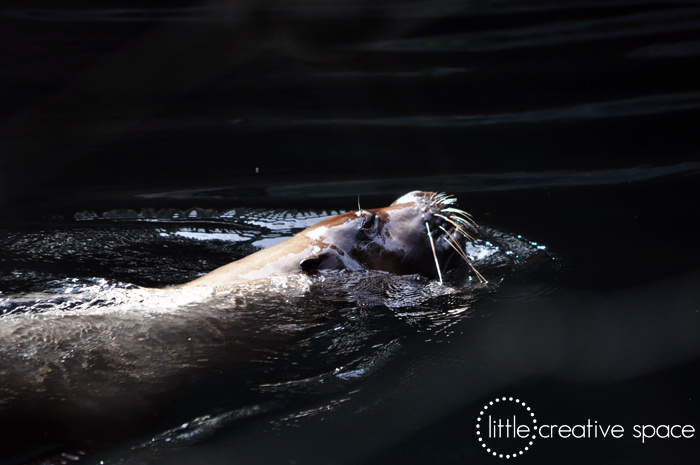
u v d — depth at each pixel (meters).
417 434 9.03
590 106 22.92
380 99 24.31
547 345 11.09
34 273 13.19
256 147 21.23
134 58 26.44
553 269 13.84
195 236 15.73
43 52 26.59
